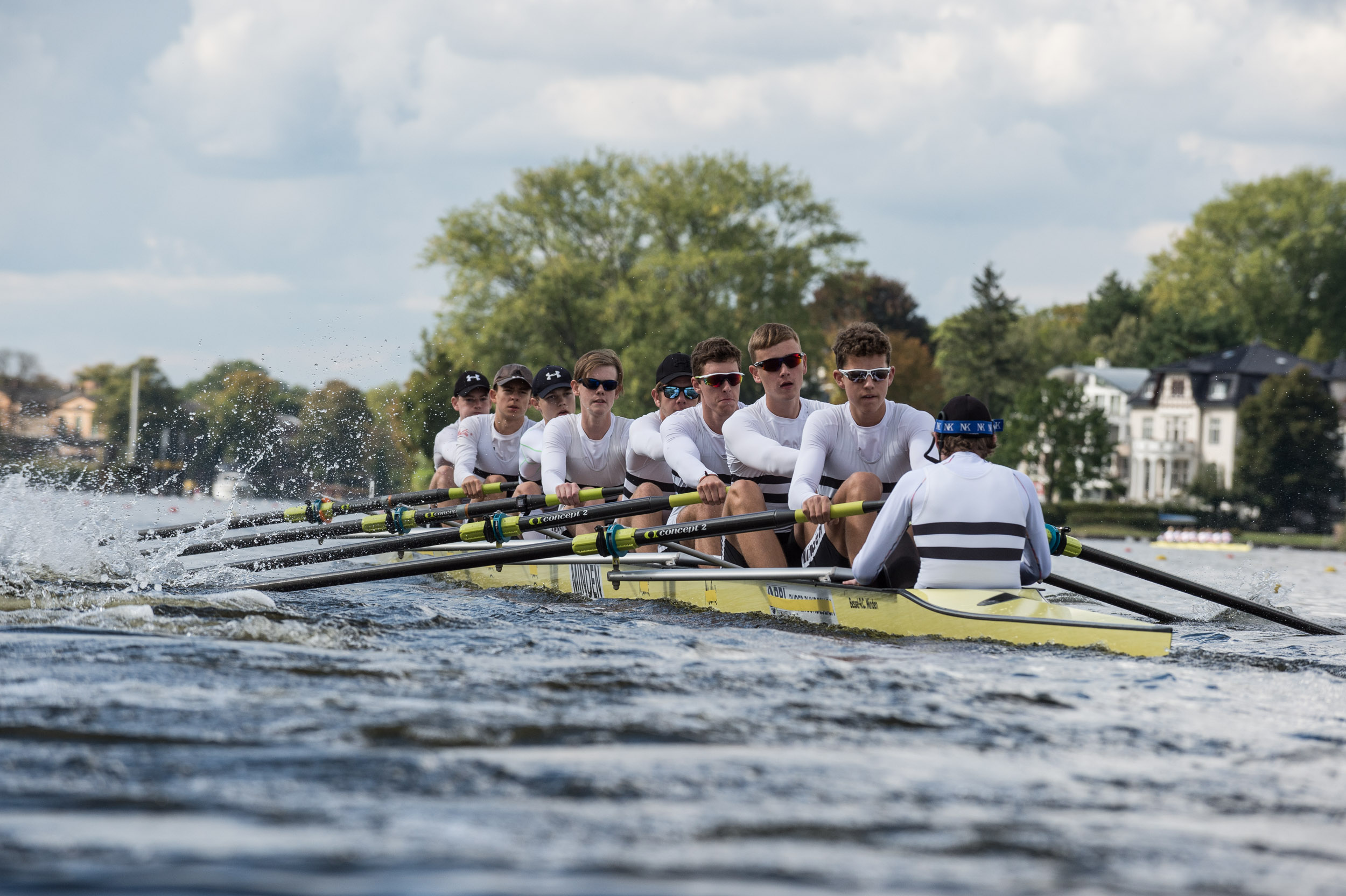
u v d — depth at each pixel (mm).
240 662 17781
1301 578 61938
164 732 12961
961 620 22516
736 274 192000
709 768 12094
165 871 8672
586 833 9852
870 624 24297
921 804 11102
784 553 31078
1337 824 11109
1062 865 9469
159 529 39625
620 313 193125
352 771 11562
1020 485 23938
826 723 14570
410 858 9102
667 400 36062
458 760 12117
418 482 186000
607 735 13477
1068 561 66312
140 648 18797
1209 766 13250
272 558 32156
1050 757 13336
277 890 8320
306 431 141750
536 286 194250
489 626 24484
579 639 22406
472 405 51594
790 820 10422
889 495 24797
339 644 20438
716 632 24453
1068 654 21438
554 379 42906
